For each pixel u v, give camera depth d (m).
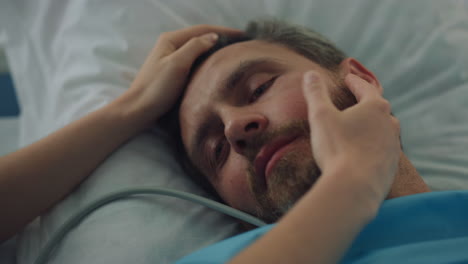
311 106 0.43
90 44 0.97
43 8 1.06
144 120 0.76
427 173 0.90
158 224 0.63
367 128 0.42
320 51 0.75
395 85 1.04
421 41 1.05
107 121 0.73
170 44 0.85
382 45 1.07
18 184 0.64
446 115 0.98
